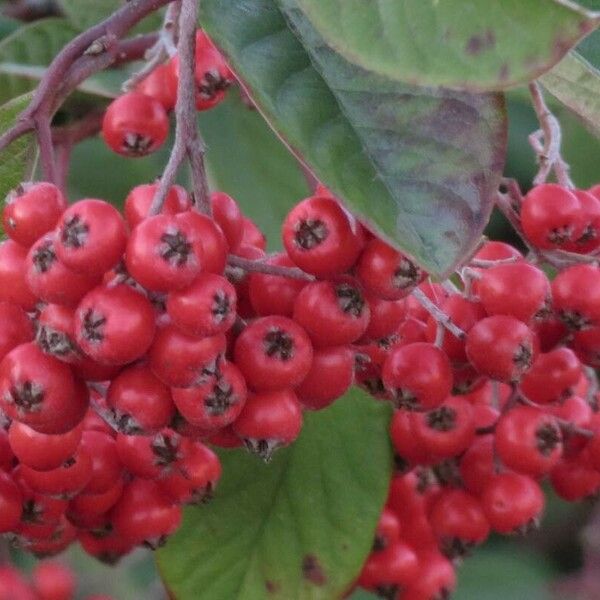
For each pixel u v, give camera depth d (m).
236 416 0.18
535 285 0.19
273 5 0.19
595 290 0.20
